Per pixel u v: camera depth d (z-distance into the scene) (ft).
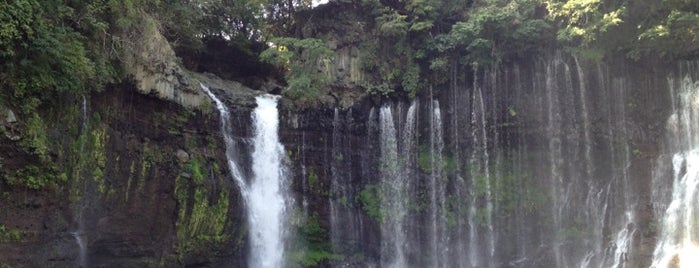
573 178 86.63
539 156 88.38
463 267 87.45
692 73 84.74
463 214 88.79
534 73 89.45
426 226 89.56
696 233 78.79
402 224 89.56
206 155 76.59
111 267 64.75
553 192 87.04
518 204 87.66
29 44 50.78
